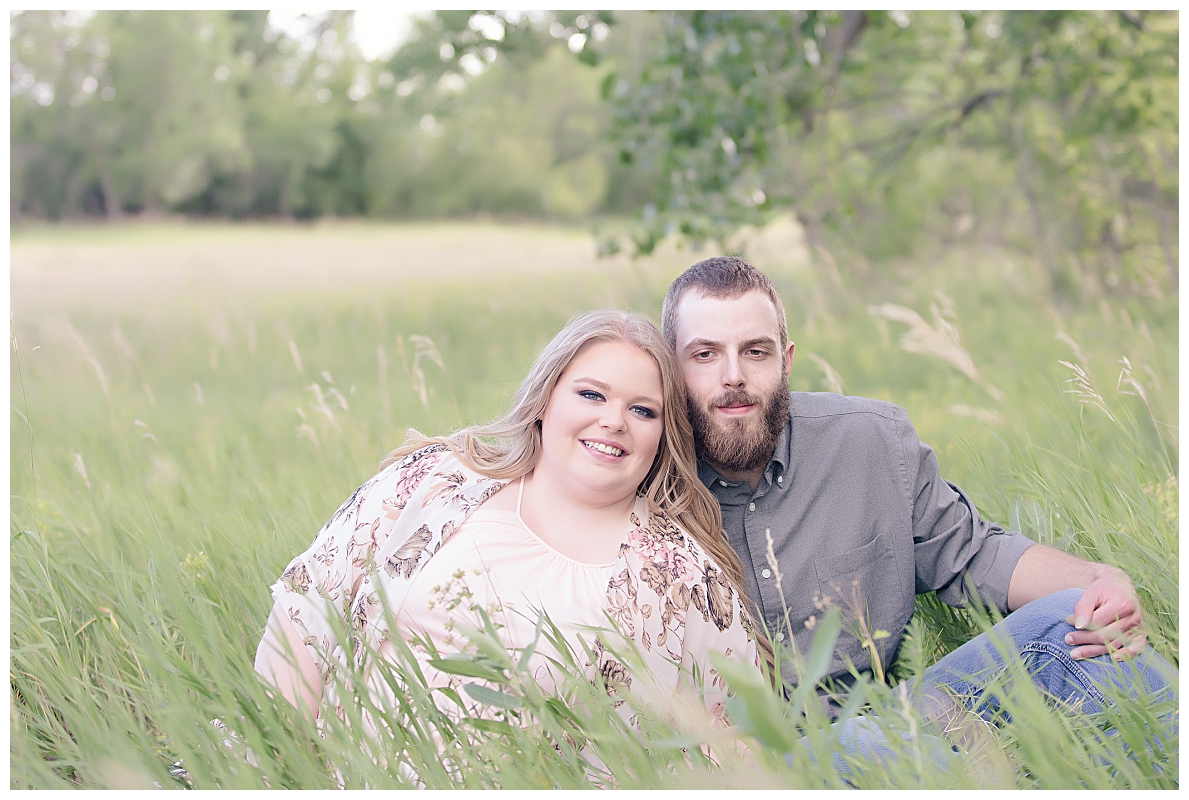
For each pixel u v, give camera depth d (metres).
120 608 2.40
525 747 1.74
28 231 33.78
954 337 3.42
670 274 9.09
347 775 1.74
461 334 9.13
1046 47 8.04
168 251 24.78
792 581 2.32
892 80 9.43
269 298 13.38
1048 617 2.12
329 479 3.65
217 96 41.03
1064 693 2.06
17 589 2.42
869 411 2.40
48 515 3.26
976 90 9.02
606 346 2.07
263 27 43.56
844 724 1.70
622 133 7.19
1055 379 3.54
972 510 2.43
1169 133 8.15
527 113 43.84
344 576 2.11
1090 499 2.68
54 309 12.36
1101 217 8.73
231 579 2.60
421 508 2.13
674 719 1.83
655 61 6.89
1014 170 9.70
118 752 1.83
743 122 6.88
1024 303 8.24
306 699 2.04
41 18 37.66
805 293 8.34
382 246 26.92
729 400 2.22
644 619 1.97
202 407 5.28
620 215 41.12
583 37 6.79
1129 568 2.40
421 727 1.85
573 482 2.05
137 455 4.47
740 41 6.70
